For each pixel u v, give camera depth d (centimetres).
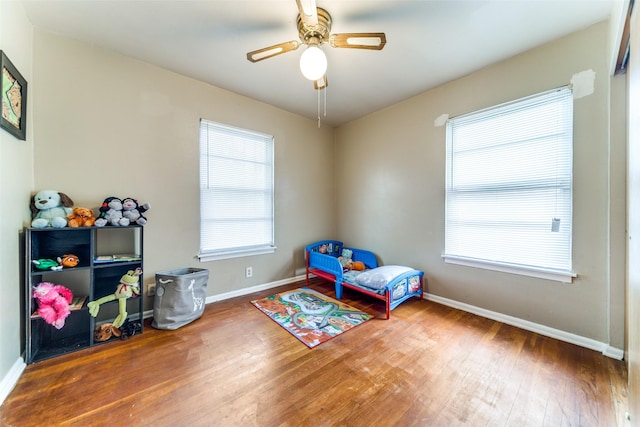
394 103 319
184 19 183
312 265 341
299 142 361
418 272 282
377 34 163
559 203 202
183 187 260
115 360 174
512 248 227
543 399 141
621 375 158
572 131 195
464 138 258
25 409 131
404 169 312
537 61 210
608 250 181
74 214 192
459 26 186
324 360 176
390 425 125
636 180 104
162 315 218
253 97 305
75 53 205
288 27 190
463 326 225
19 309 163
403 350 188
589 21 181
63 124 200
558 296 203
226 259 292
